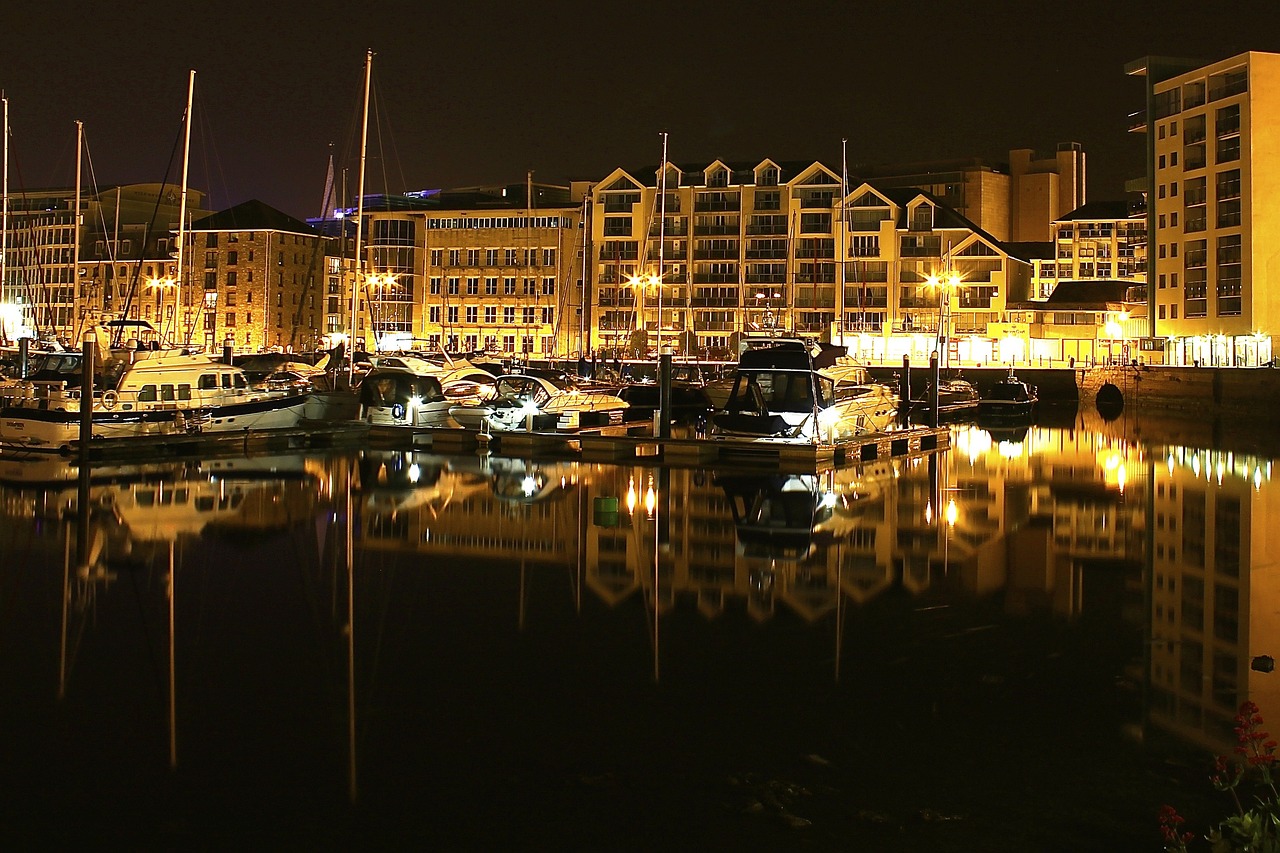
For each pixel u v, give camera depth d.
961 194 148.50
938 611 19.70
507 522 28.17
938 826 11.34
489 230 136.88
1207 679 15.94
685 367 98.19
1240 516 31.05
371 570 22.44
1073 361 104.44
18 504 29.70
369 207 148.50
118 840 11.05
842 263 110.69
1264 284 94.25
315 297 146.75
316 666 16.23
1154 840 11.08
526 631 18.09
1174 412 83.69
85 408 38.22
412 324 139.50
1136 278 127.25
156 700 14.78
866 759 12.97
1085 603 20.42
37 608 19.28
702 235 129.75
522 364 86.19
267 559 23.38
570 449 45.00
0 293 84.88
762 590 21.11
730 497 33.03
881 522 29.06
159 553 23.81
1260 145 94.38
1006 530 28.23
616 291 131.25
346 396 49.16
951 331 121.00
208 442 42.34
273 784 12.25
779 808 11.70
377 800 11.88
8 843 10.98
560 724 13.98
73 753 13.03
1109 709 14.65
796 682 15.65
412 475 37.16
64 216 154.50
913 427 53.19
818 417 44.16
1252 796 11.95
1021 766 12.80
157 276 145.25
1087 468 43.41
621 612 19.33
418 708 14.52
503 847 10.95
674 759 12.93
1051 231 147.25
